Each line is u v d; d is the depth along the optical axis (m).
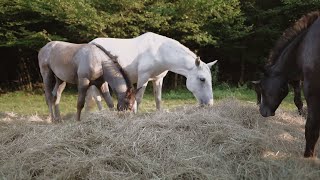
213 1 11.80
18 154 4.32
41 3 11.73
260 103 4.85
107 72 5.73
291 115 5.94
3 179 3.87
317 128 3.92
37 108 9.20
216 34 13.53
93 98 6.91
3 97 11.67
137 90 5.90
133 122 4.72
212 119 4.80
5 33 12.51
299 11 13.15
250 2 13.84
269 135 4.68
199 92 6.02
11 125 5.52
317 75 3.77
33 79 14.52
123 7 11.88
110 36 12.04
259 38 14.31
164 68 6.36
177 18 12.26
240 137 4.42
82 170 3.87
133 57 6.39
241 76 14.54
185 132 4.55
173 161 4.02
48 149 4.25
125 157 4.03
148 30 12.49
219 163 4.04
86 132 4.55
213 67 14.24
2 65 14.38
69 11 11.09
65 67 6.32
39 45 12.48
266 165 3.94
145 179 3.81
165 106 9.14
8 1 11.96
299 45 4.11
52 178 3.84
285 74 4.37
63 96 11.55
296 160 3.99
